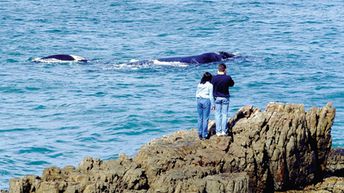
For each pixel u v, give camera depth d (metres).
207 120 59.06
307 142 60.06
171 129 88.44
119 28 160.50
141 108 96.88
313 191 59.53
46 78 115.25
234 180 52.50
